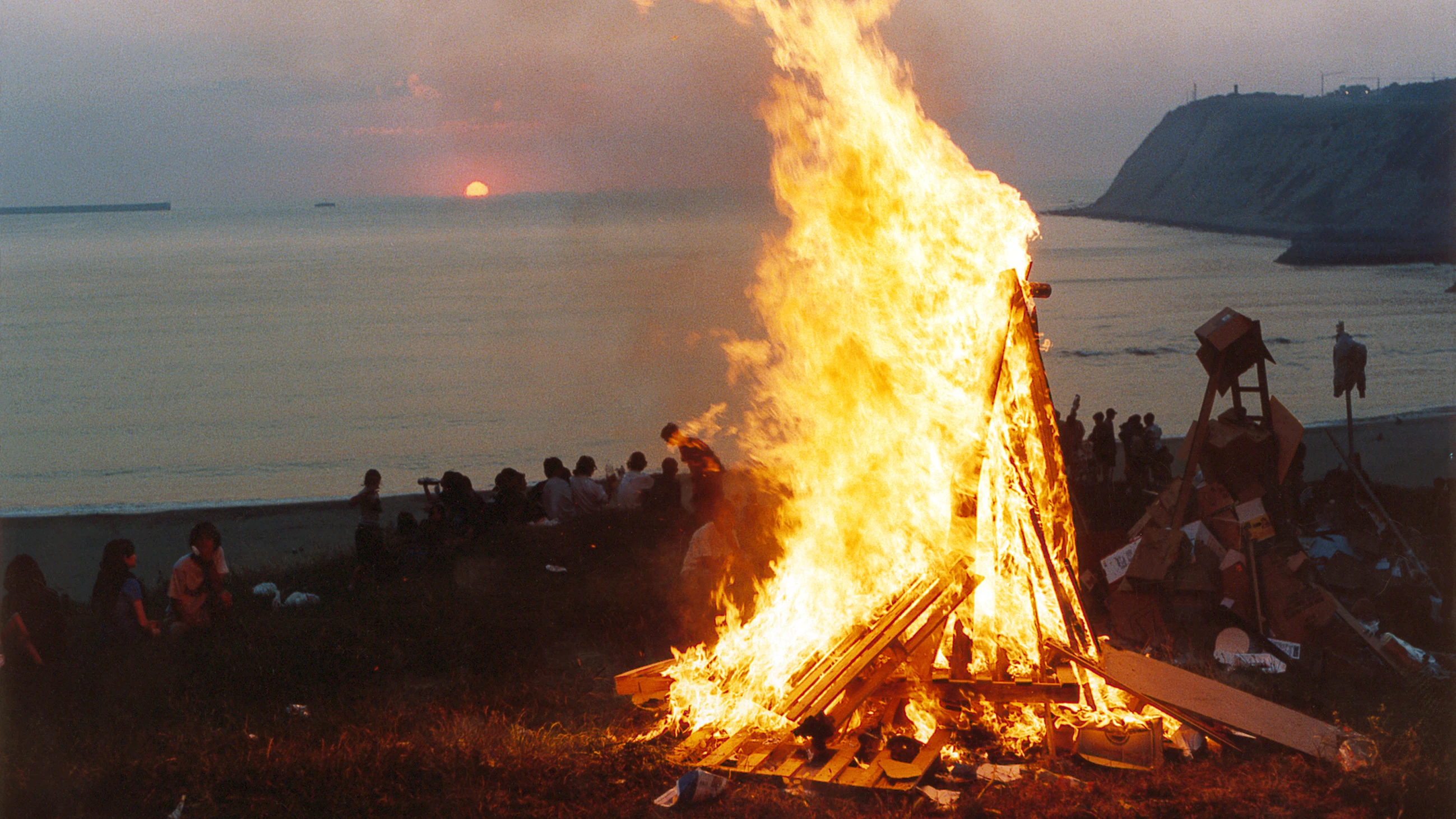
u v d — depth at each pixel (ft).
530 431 138.21
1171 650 27.40
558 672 27.32
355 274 416.87
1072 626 22.40
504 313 275.18
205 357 212.64
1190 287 314.96
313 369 195.11
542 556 40.60
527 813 18.90
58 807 19.54
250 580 44.88
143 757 21.40
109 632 30.99
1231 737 20.81
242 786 20.29
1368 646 27.04
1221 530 28.76
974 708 22.13
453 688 25.89
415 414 152.15
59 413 160.35
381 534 41.29
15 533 74.54
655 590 33.22
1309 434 90.38
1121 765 20.15
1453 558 35.35
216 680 27.09
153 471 122.31
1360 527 38.78
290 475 117.70
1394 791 18.47
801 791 19.25
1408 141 630.33
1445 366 160.97
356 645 28.78
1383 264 398.83
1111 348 191.72
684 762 20.61
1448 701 23.22
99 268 486.79
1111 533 37.42
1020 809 18.30
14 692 26.35
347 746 21.45
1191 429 30.42
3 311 307.37
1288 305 260.42
